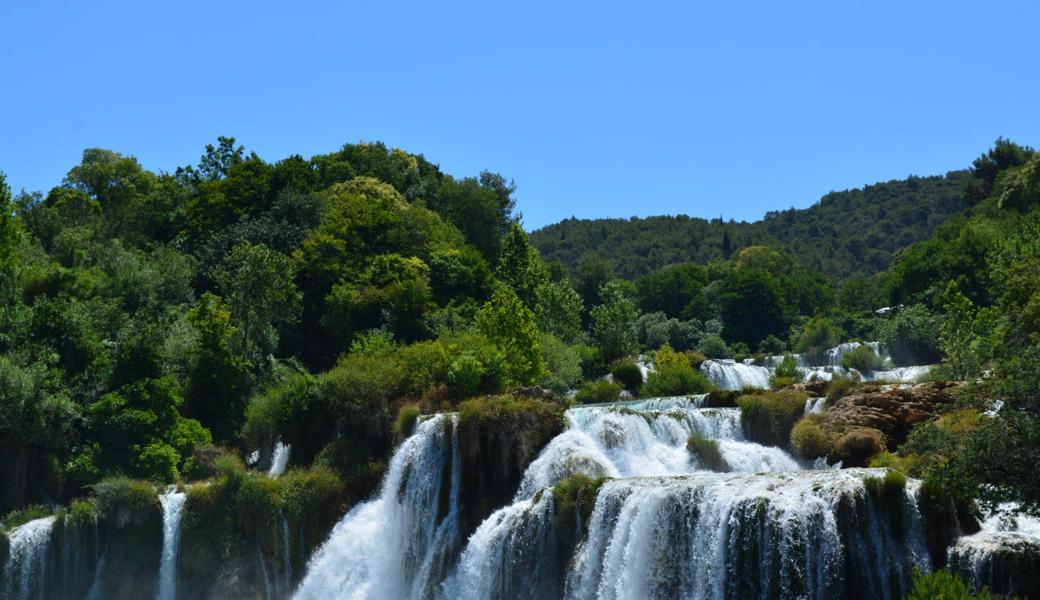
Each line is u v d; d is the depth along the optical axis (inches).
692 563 1332.4
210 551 1739.7
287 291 2586.1
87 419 2005.4
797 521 1250.0
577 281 4975.4
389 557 1781.5
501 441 1782.7
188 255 3174.2
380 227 3336.6
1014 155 4945.9
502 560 1558.8
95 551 1736.0
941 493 1231.5
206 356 2250.2
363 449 1983.3
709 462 1715.1
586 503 1487.5
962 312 2278.5
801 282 5339.6
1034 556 1130.7
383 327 2817.4
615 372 2738.7
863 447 1601.9
